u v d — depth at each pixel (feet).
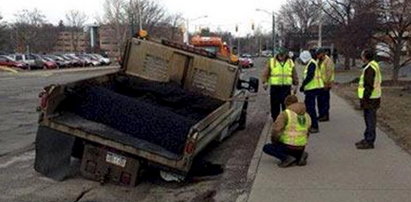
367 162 29.01
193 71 37.40
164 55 37.58
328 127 41.55
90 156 27.25
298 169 27.81
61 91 27.84
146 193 25.96
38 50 374.63
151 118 27.68
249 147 37.29
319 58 43.70
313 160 29.81
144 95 33.65
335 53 168.14
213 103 35.78
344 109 54.54
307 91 38.75
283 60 41.91
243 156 34.32
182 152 26.48
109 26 307.99
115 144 26.43
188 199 25.09
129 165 26.71
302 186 24.39
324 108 44.86
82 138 26.99
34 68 198.08
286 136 28.30
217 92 37.04
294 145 28.25
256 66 221.66
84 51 408.67
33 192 25.59
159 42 38.96
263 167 28.53
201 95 36.17
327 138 36.60
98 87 30.42
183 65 37.47
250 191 23.75
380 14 99.60
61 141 27.20
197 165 28.40
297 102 28.73
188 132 26.89
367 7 99.50
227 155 34.65
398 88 86.53
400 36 97.19
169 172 26.84
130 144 26.32
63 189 26.11
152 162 26.40
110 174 26.96
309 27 244.63
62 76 145.18
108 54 304.09
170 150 26.96
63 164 27.32
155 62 37.73
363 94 32.37
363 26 105.40
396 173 26.45
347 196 22.62
